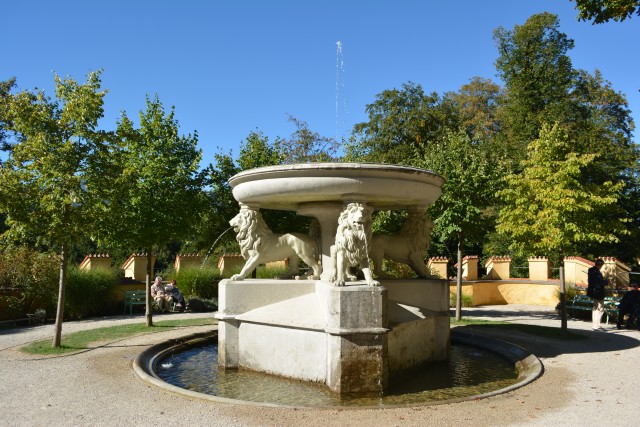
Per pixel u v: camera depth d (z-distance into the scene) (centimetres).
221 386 712
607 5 1018
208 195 1583
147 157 1252
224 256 2281
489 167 1466
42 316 1416
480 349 1005
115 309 1673
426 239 938
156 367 823
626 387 643
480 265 2817
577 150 2627
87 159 930
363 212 715
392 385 713
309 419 514
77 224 902
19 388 643
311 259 908
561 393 613
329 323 676
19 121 912
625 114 3594
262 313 802
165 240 1259
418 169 765
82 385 655
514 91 3522
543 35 3588
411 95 3634
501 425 494
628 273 1902
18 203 876
